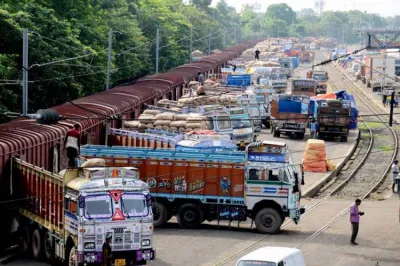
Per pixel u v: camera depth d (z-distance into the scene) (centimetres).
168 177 3697
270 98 8306
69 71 6919
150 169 3703
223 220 3916
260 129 7494
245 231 3712
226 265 3005
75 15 9188
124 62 9925
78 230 2669
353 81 16675
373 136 8300
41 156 3541
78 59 7181
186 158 3681
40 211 3047
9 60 5966
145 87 7056
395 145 7669
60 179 2842
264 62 13212
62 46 7062
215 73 11719
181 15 16925
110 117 4688
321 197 5031
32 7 7175
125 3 12181
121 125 5359
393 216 4291
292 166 3666
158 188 3706
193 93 7231
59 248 2875
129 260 2730
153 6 14588
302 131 7306
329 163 5928
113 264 2702
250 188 3647
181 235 3569
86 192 2688
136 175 2780
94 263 2681
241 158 3644
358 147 7462
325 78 12150
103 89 8000
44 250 3052
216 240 3475
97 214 2688
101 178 2730
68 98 6812
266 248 2569
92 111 4750
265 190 3641
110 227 2697
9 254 3234
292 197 3638
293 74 17012
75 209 2709
